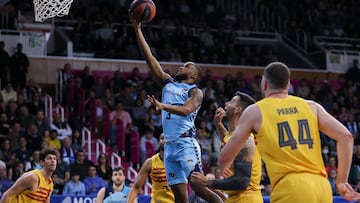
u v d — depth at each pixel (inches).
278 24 1221.1
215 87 949.8
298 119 255.9
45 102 852.0
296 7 1250.6
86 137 826.2
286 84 261.7
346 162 251.3
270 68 261.6
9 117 767.1
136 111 858.8
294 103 258.7
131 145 808.9
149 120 839.7
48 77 975.0
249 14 1224.8
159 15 1118.4
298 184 247.8
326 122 256.1
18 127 733.3
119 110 842.8
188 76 346.0
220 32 1112.8
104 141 835.4
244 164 292.4
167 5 1138.0
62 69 949.2
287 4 1254.9
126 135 817.5
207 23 1146.0
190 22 1123.9
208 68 1056.8
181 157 339.9
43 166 411.2
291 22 1217.4
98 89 893.8
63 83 912.9
